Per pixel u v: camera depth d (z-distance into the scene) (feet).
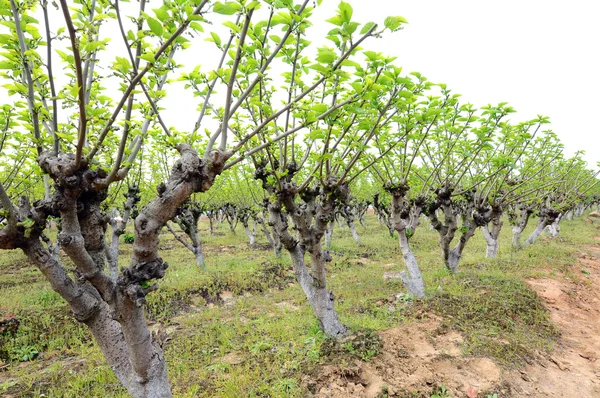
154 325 28.27
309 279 22.52
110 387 18.21
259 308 30.83
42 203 11.64
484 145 25.13
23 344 23.88
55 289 11.74
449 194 32.71
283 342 21.84
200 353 21.57
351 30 9.44
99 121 10.41
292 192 19.47
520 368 18.81
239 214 67.82
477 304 26.35
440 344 20.75
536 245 54.39
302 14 9.70
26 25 9.38
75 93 7.66
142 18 8.48
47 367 21.21
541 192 52.08
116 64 8.49
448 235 34.24
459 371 18.12
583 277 39.32
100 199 12.53
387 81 12.92
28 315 27.91
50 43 8.89
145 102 12.07
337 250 57.57
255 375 17.92
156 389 12.68
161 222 11.32
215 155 10.87
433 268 41.60
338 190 20.04
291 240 21.93
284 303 32.32
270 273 42.42
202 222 118.01
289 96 14.29
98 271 11.19
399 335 21.42
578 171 53.26
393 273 40.93
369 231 82.64
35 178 23.95
